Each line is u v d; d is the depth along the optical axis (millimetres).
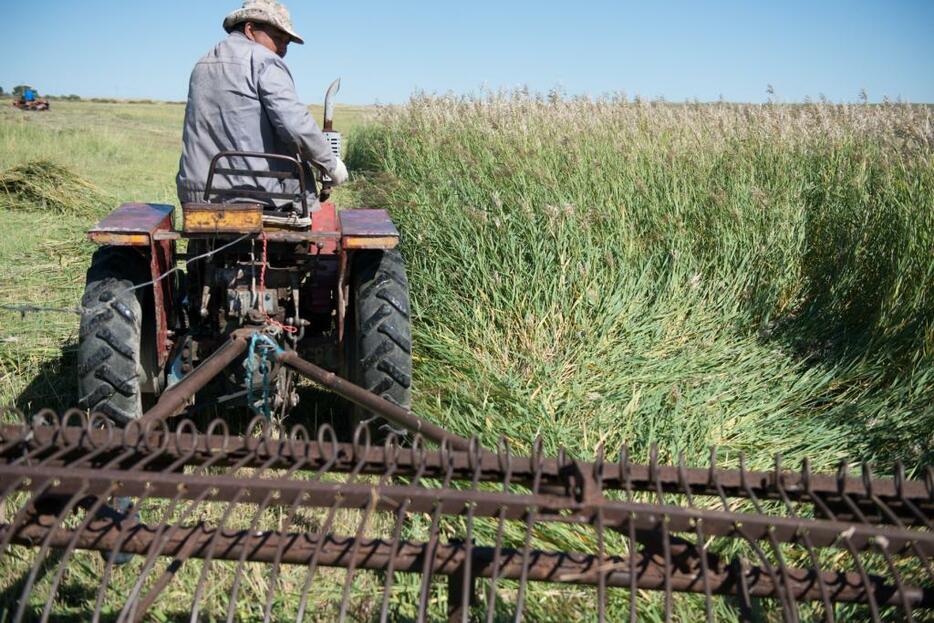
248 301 3732
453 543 2078
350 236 3869
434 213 7137
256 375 3633
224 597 2918
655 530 1988
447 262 6402
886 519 2215
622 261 6441
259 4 4035
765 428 4555
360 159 15711
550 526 3400
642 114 9844
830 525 1965
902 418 4551
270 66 3922
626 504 1993
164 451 2229
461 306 5836
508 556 1994
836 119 8344
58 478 1948
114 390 3764
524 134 9109
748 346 5676
